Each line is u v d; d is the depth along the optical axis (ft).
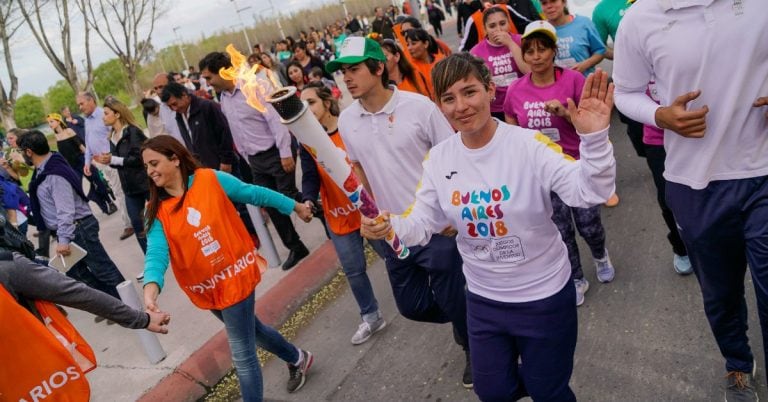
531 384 7.41
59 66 66.90
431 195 7.48
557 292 7.01
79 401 7.95
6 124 60.70
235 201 10.55
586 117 5.66
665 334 10.62
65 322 8.18
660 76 7.43
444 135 9.41
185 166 9.85
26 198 24.11
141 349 15.61
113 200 34.12
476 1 39.86
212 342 14.88
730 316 8.20
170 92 17.94
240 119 17.19
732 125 6.99
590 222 12.04
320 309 15.61
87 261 16.79
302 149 11.81
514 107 12.27
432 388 11.21
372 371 12.32
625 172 18.19
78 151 26.50
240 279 10.00
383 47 12.70
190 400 13.20
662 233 14.11
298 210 11.35
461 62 6.38
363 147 9.84
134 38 86.22
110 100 18.38
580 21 15.17
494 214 6.75
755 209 7.11
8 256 7.55
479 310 7.42
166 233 9.65
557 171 6.31
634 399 9.38
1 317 7.13
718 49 6.73
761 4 6.46
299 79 24.11
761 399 8.66
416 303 10.34
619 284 12.60
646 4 7.25
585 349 10.91
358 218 12.54
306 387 12.46
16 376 7.39
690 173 7.52
